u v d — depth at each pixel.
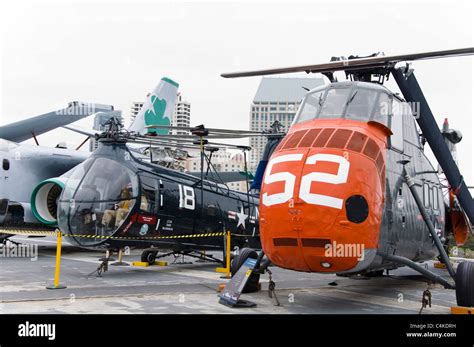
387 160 8.62
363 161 7.83
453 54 8.36
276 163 8.10
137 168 14.59
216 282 12.05
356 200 7.51
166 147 17.72
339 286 12.16
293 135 8.58
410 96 9.99
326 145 7.98
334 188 7.44
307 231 7.38
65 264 15.75
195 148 16.47
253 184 13.23
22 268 14.32
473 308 8.36
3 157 19.62
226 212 16.91
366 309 8.85
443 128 12.00
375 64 9.48
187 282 11.95
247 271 8.94
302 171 7.67
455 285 8.73
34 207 19.06
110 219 13.85
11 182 19.78
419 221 10.05
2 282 11.24
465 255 21.69
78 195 14.20
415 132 10.82
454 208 13.67
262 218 7.97
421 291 11.72
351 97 9.01
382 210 8.02
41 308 8.08
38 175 20.84
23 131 22.11
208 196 16.38
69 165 22.09
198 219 15.88
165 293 9.98
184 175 16.28
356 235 7.44
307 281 12.97
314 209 7.36
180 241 15.43
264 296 9.97
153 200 14.48
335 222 7.34
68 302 8.67
